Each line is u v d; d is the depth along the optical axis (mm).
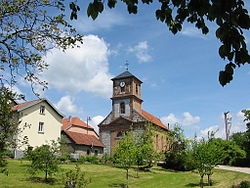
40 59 8016
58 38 8258
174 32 4090
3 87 6457
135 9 4074
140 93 50188
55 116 37750
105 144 47125
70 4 4445
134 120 45656
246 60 3008
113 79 49000
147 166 32719
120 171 29656
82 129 52812
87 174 25562
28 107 33969
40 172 20781
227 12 2949
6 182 17969
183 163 34812
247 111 47219
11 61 7715
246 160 42781
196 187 22516
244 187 19938
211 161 22016
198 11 3211
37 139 34469
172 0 3682
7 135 6145
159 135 48500
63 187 18219
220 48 3068
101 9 3518
